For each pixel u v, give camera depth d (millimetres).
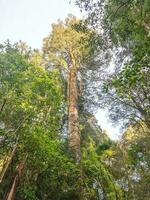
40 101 21969
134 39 17188
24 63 25703
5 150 15766
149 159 25938
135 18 15812
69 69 31953
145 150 26188
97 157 26562
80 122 30438
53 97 22922
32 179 16734
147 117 22844
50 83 23406
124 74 10461
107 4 16812
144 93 19750
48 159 17266
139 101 22375
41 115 21188
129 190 24266
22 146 16109
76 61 31531
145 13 14914
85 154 26156
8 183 15039
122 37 17531
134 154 26688
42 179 17875
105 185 23422
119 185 25094
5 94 18094
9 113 17000
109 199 23141
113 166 26359
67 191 19391
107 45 18656
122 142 27516
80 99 29984
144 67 10406
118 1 16000
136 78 10305
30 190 16000
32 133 16516
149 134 25547
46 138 17734
